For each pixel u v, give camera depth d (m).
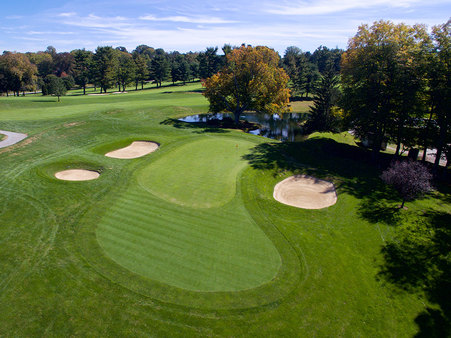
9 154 28.98
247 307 12.56
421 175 20.11
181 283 13.66
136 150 33.25
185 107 61.91
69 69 153.00
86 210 19.66
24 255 15.10
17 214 18.84
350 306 12.99
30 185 22.83
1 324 11.20
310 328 11.77
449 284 14.60
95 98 75.12
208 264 14.96
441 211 21.39
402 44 29.45
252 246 16.56
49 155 29.23
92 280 13.58
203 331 11.40
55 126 38.81
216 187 23.36
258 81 47.09
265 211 20.42
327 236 18.12
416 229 19.03
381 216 20.45
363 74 30.88
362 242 17.69
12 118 42.72
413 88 28.58
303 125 58.78
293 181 26.72
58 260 14.80
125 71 110.69
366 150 37.72
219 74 49.59
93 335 10.94
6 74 89.62
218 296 13.03
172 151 31.38
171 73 131.75
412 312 12.92
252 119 65.31
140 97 80.00
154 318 11.82
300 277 14.47
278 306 12.71
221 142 35.03
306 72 97.44
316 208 21.98
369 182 26.41
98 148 31.83
